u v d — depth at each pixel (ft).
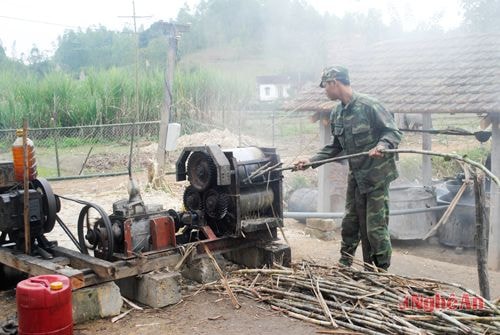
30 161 17.29
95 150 56.08
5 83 71.97
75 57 155.53
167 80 38.78
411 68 32.30
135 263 15.71
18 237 17.22
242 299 16.11
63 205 31.81
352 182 18.86
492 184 25.43
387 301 14.73
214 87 74.33
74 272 14.44
